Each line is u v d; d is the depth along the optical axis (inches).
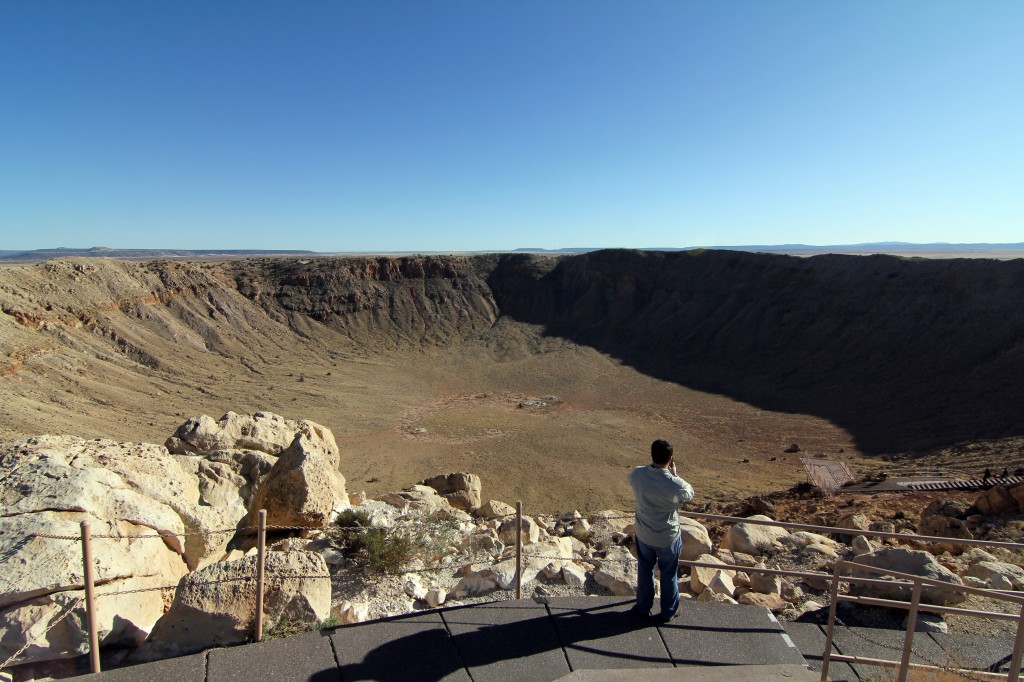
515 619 216.2
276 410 2212.1
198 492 458.6
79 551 241.0
